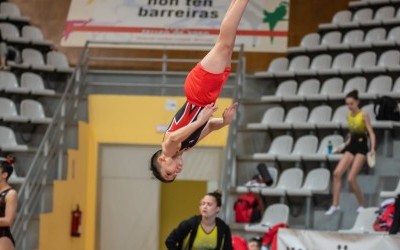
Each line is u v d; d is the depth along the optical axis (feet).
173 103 48.83
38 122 45.47
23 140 47.32
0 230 29.68
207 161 48.57
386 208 35.50
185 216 56.18
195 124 19.22
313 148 44.57
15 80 48.80
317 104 48.67
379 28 52.29
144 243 48.65
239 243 33.32
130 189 48.73
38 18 57.16
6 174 29.91
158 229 48.67
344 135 45.68
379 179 41.34
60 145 43.57
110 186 48.80
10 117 45.19
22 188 36.06
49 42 54.19
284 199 42.68
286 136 45.70
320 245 31.78
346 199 40.96
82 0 57.36
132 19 56.18
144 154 48.88
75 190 45.60
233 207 42.32
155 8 56.65
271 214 41.06
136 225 48.67
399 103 45.09
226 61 19.44
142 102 48.85
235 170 44.91
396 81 46.60
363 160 39.22
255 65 54.80
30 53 52.47
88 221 48.08
